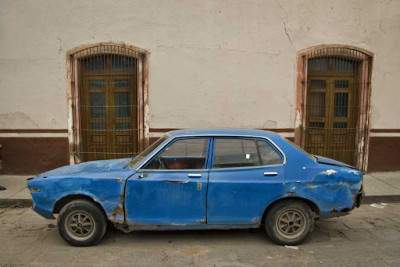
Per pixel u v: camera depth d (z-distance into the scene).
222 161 3.92
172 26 6.94
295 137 7.28
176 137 4.00
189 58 7.00
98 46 6.90
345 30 7.20
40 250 3.82
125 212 3.79
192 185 3.77
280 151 3.96
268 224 3.91
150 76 6.98
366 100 7.32
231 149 3.97
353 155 7.54
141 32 6.92
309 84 7.39
